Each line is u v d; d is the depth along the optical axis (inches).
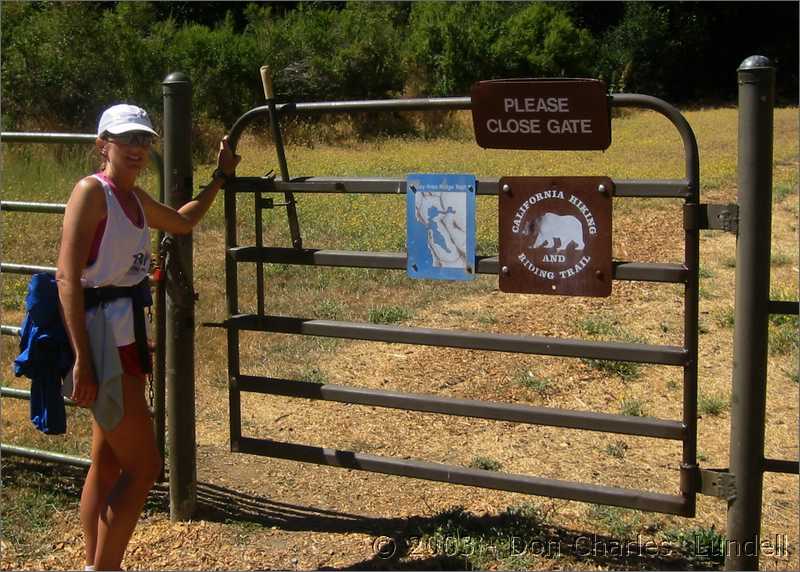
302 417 224.8
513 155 811.4
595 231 142.2
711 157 777.6
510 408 151.6
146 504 177.6
